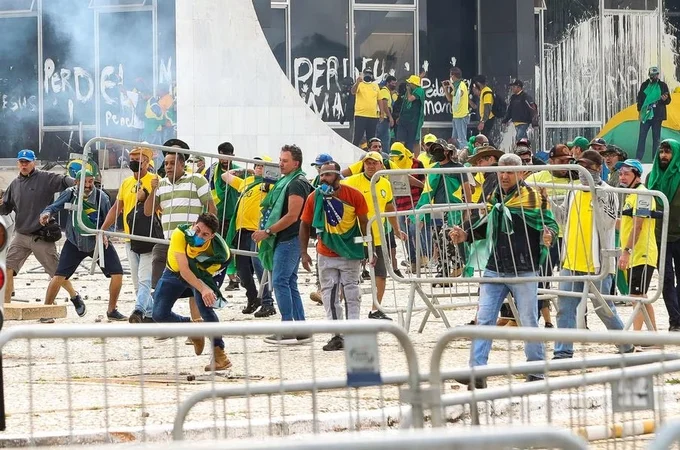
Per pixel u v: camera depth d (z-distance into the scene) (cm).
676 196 3038
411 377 1205
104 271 3438
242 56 6397
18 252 3538
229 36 6381
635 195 2823
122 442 1786
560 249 2800
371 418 1922
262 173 3641
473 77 7588
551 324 3188
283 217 2867
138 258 3369
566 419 1898
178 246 2558
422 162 4903
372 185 2783
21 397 2155
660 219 2909
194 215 3209
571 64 7844
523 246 2367
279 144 6456
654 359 1403
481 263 2414
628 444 1502
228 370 2489
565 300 2662
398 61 7550
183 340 3006
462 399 1318
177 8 6334
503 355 2697
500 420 1920
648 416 1792
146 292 3250
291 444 750
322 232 2812
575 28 7850
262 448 743
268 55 6419
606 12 7881
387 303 3769
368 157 3341
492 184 2536
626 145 7919
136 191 3341
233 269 3594
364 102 7200
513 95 7356
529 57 7538
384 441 764
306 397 2169
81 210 3416
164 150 3362
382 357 2630
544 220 2383
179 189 3216
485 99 7369
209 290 2531
